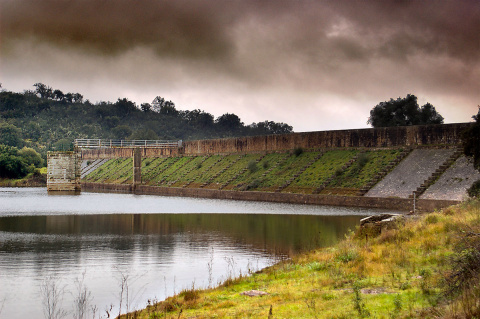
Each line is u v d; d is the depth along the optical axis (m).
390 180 69.69
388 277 16.48
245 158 106.62
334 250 23.62
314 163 87.56
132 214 52.97
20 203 71.31
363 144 85.19
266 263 24.58
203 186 98.81
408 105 103.56
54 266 24.02
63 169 115.31
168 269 23.34
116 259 25.86
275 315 13.54
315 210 58.78
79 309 16.84
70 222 44.31
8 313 16.52
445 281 14.09
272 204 70.75
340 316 12.87
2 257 26.30
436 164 68.38
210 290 18.28
